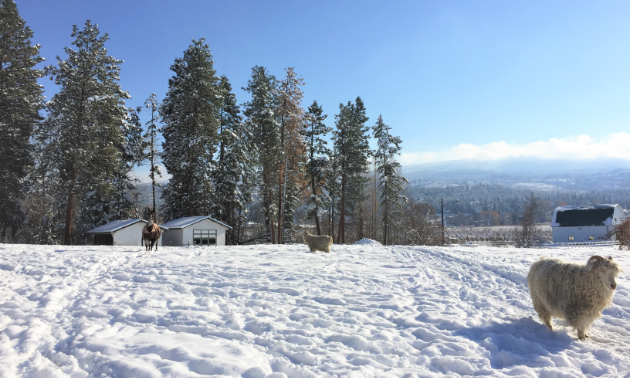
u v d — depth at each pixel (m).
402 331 6.00
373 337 5.66
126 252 17.02
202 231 34.91
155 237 18.20
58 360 4.76
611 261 5.37
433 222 53.41
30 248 18.67
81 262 13.05
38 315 6.71
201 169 37.31
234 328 6.06
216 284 9.44
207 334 5.73
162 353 4.85
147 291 8.53
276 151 38.19
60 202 38.03
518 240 54.41
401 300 7.96
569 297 5.68
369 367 4.61
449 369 4.64
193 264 12.88
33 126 34.09
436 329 6.06
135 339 5.39
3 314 6.75
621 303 7.46
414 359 4.92
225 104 43.94
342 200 42.50
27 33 32.41
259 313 6.88
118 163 35.34
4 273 11.01
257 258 14.78
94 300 7.70
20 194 36.03
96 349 5.01
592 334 5.91
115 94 35.28
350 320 6.52
